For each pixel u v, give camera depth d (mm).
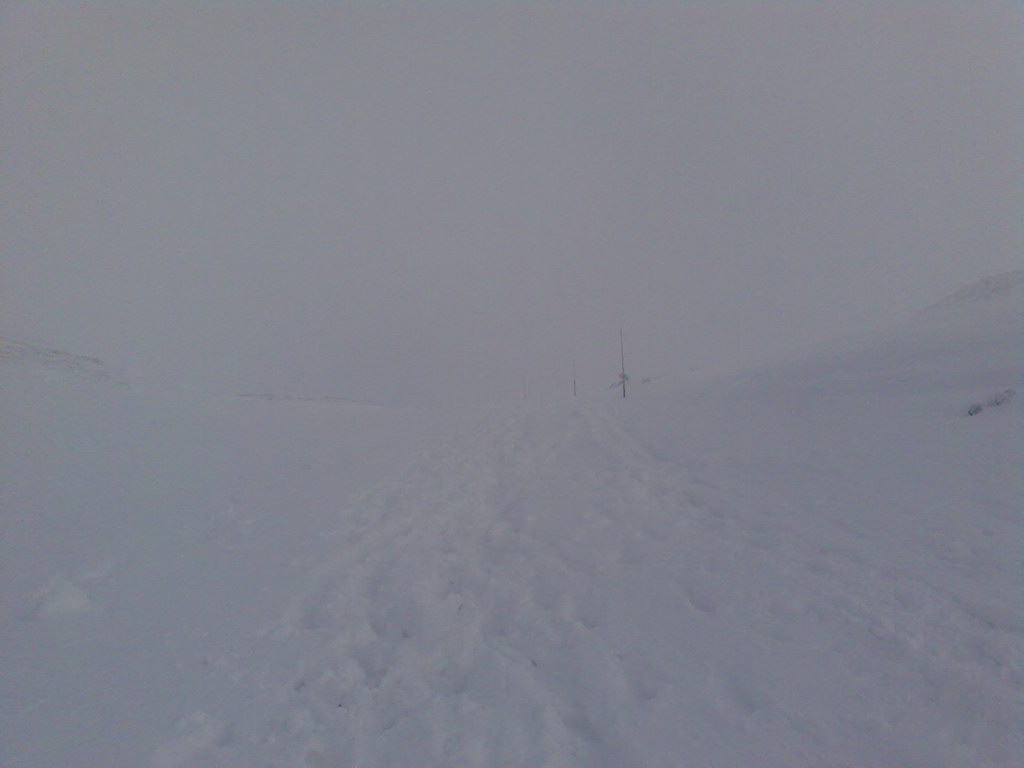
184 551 5969
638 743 3465
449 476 10000
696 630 4707
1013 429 7781
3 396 11359
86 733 3270
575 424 15938
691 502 8031
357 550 6438
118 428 10672
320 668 4219
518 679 4160
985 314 13203
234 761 3254
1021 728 3400
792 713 3678
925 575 5141
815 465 8523
